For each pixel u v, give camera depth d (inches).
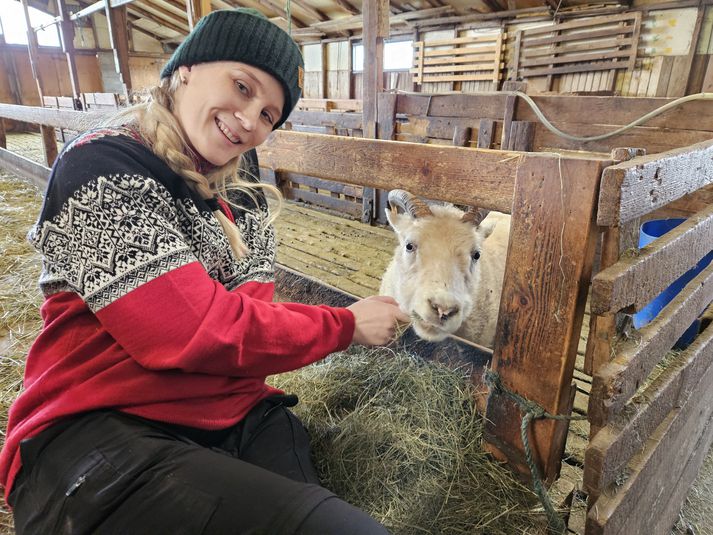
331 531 32.7
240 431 51.7
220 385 47.4
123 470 37.2
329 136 81.2
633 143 141.6
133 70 739.4
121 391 41.1
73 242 37.8
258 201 58.4
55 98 435.5
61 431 40.4
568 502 63.2
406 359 81.4
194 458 38.6
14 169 266.2
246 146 48.1
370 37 187.9
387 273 105.7
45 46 657.6
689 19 306.8
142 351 38.7
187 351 38.4
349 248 181.0
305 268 161.0
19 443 40.4
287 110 49.2
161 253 38.3
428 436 67.1
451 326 71.2
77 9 677.3
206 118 43.6
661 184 50.9
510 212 58.5
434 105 181.3
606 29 342.0
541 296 54.7
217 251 47.4
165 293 37.9
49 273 40.9
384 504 58.9
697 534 79.4
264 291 53.5
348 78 537.6
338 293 91.9
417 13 443.2
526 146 159.5
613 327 48.1
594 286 42.3
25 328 114.6
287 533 32.7
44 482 38.2
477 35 422.0
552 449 59.5
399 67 502.9
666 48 320.2
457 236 79.3
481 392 69.5
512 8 389.7
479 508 59.5
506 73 410.0
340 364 86.1
